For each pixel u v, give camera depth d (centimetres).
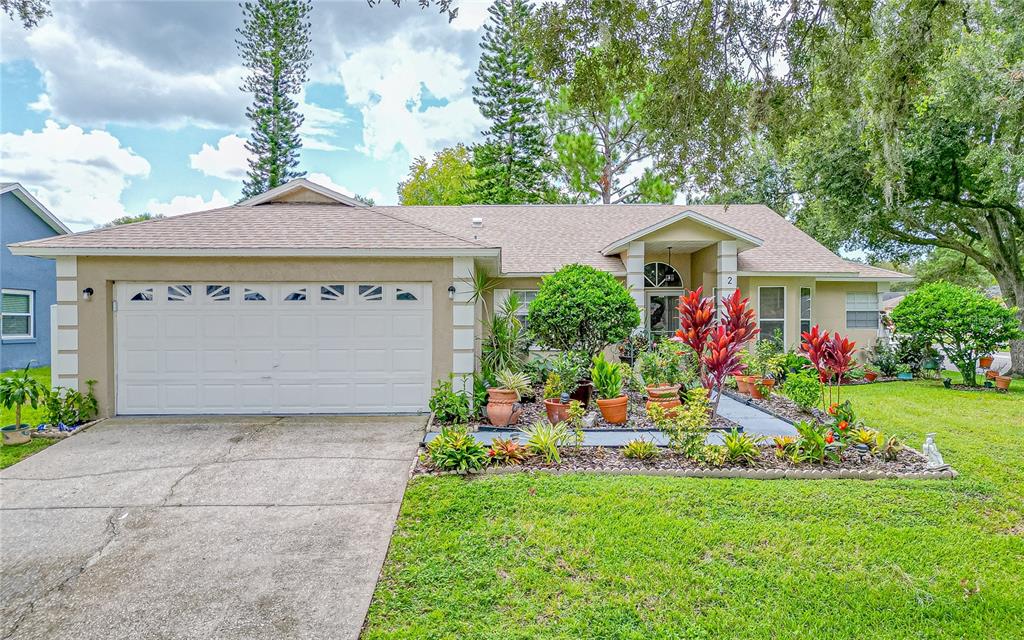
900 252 2305
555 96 2491
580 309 1028
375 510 555
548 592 416
